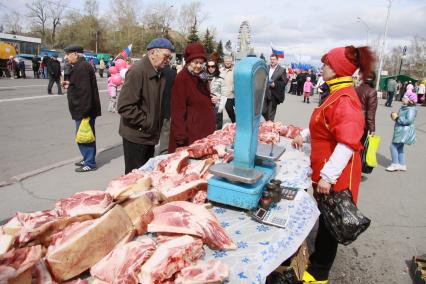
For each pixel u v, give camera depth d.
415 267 3.41
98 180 5.62
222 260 1.49
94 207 1.59
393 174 6.92
